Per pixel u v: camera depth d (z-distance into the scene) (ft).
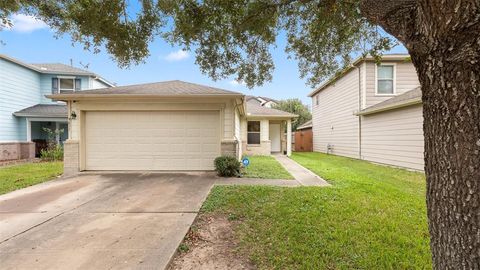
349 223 13.20
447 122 5.41
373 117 42.14
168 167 29.17
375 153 41.47
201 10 14.46
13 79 46.75
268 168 32.65
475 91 4.97
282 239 11.58
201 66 17.52
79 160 28.71
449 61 5.13
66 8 14.83
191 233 12.50
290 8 15.99
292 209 15.17
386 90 43.78
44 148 52.60
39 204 17.07
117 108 28.81
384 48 16.52
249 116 52.85
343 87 53.11
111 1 14.58
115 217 14.53
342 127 53.98
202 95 27.63
